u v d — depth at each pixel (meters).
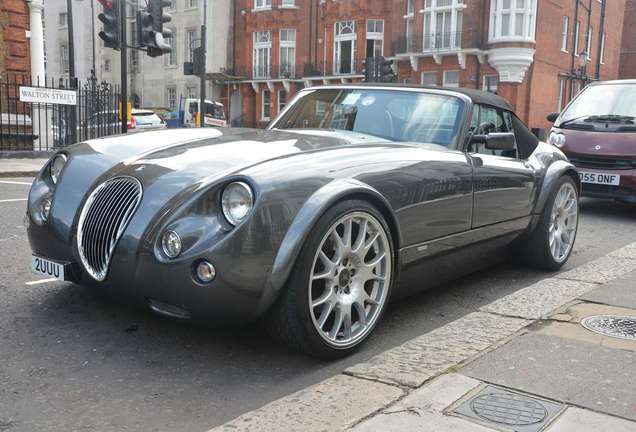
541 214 4.88
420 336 3.35
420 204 3.46
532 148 5.00
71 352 3.13
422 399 2.57
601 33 36.94
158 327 3.48
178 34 42.06
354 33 36.16
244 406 2.62
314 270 2.95
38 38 18.05
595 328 3.49
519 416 2.43
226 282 2.68
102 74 44.53
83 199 3.17
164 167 3.06
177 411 2.57
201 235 2.71
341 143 3.59
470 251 4.09
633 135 7.70
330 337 3.04
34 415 2.51
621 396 2.63
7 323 3.48
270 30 39.00
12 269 4.60
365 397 2.62
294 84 38.91
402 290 3.68
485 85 30.69
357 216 3.08
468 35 30.19
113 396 2.69
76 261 3.12
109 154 3.40
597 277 4.74
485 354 3.07
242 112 41.09
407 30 32.75
